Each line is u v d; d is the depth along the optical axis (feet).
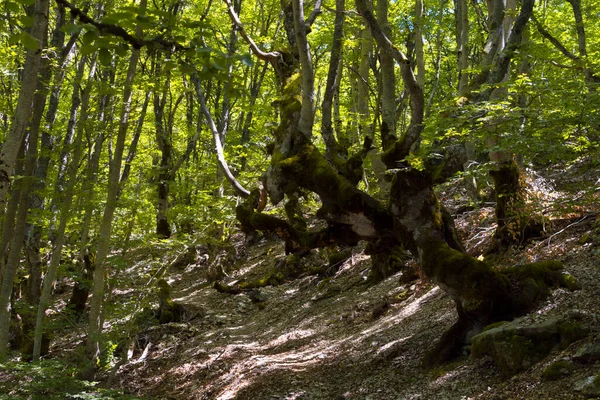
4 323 30.60
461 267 22.43
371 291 40.22
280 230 25.72
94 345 33.81
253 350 36.73
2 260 36.60
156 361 39.88
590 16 47.29
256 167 50.47
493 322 22.56
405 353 25.94
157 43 9.14
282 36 62.49
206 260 67.31
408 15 50.52
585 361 17.44
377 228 23.85
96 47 8.82
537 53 30.42
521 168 31.83
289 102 27.20
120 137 34.45
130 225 37.09
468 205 40.93
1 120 51.96
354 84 56.59
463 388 20.02
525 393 17.40
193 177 55.88
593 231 27.66
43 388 24.06
